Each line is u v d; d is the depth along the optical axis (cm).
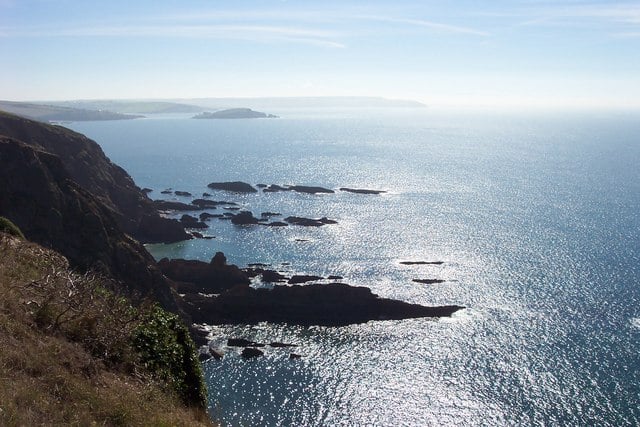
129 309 2733
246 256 11662
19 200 7988
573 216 15250
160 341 2711
